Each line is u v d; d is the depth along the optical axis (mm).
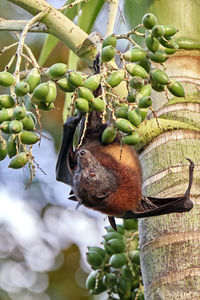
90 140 12352
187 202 8844
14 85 8297
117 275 11766
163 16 10148
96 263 11688
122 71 8203
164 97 9750
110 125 8781
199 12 10102
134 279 11570
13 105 8148
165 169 9375
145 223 9398
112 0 10281
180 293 8609
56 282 24750
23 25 10188
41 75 8797
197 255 8781
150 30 8297
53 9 10391
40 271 25031
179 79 9875
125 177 11633
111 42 8297
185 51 10000
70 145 11727
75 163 12359
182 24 10062
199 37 10031
